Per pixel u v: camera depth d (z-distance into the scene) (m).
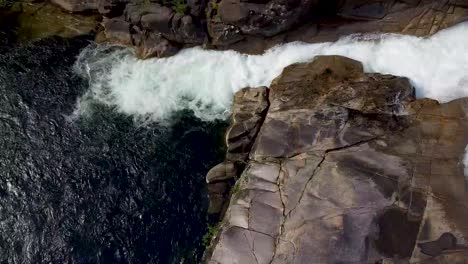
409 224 18.41
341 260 18.00
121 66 26.39
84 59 26.78
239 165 21.98
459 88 22.53
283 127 21.50
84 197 21.98
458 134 20.31
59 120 24.45
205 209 21.48
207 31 25.73
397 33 24.34
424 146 20.14
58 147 23.55
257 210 19.45
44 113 24.72
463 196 18.83
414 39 24.11
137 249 20.59
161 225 21.16
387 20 24.42
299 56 24.94
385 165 19.75
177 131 23.92
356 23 24.75
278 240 18.67
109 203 21.80
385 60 24.00
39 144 23.64
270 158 20.80
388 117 21.11
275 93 23.27
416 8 24.12
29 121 24.42
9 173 22.73
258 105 23.03
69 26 28.00
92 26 27.88
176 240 20.78
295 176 19.97
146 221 21.28
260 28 24.61
